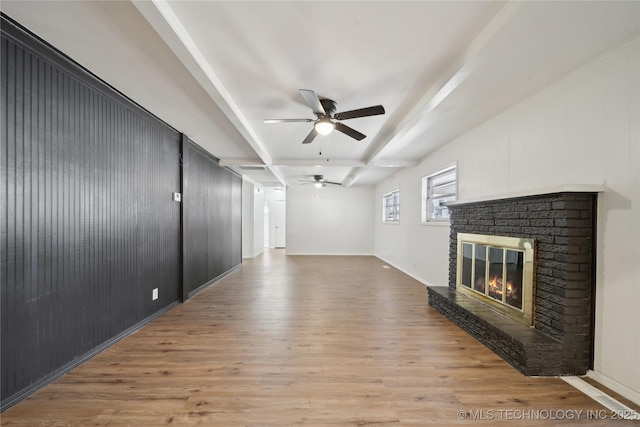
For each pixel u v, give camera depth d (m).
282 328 3.11
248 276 6.00
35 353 1.96
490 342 2.59
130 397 1.90
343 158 5.43
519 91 2.61
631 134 1.85
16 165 1.83
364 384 2.06
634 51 1.82
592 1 1.48
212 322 3.30
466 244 3.50
